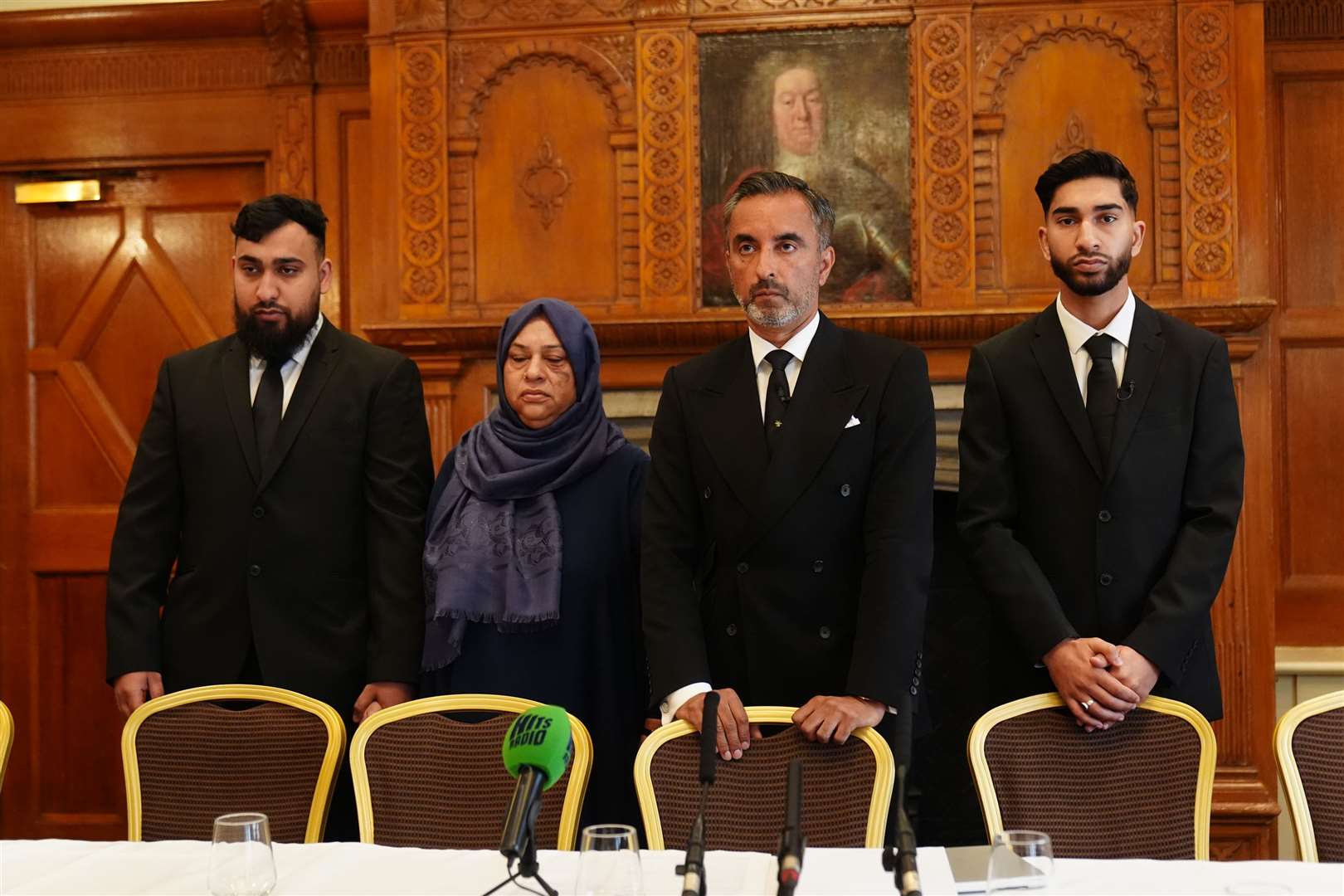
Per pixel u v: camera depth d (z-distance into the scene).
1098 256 2.78
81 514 4.59
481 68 4.07
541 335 3.03
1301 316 4.18
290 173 4.47
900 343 2.76
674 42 4.00
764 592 2.66
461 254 4.07
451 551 2.94
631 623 3.00
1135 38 3.86
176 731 2.62
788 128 4.00
